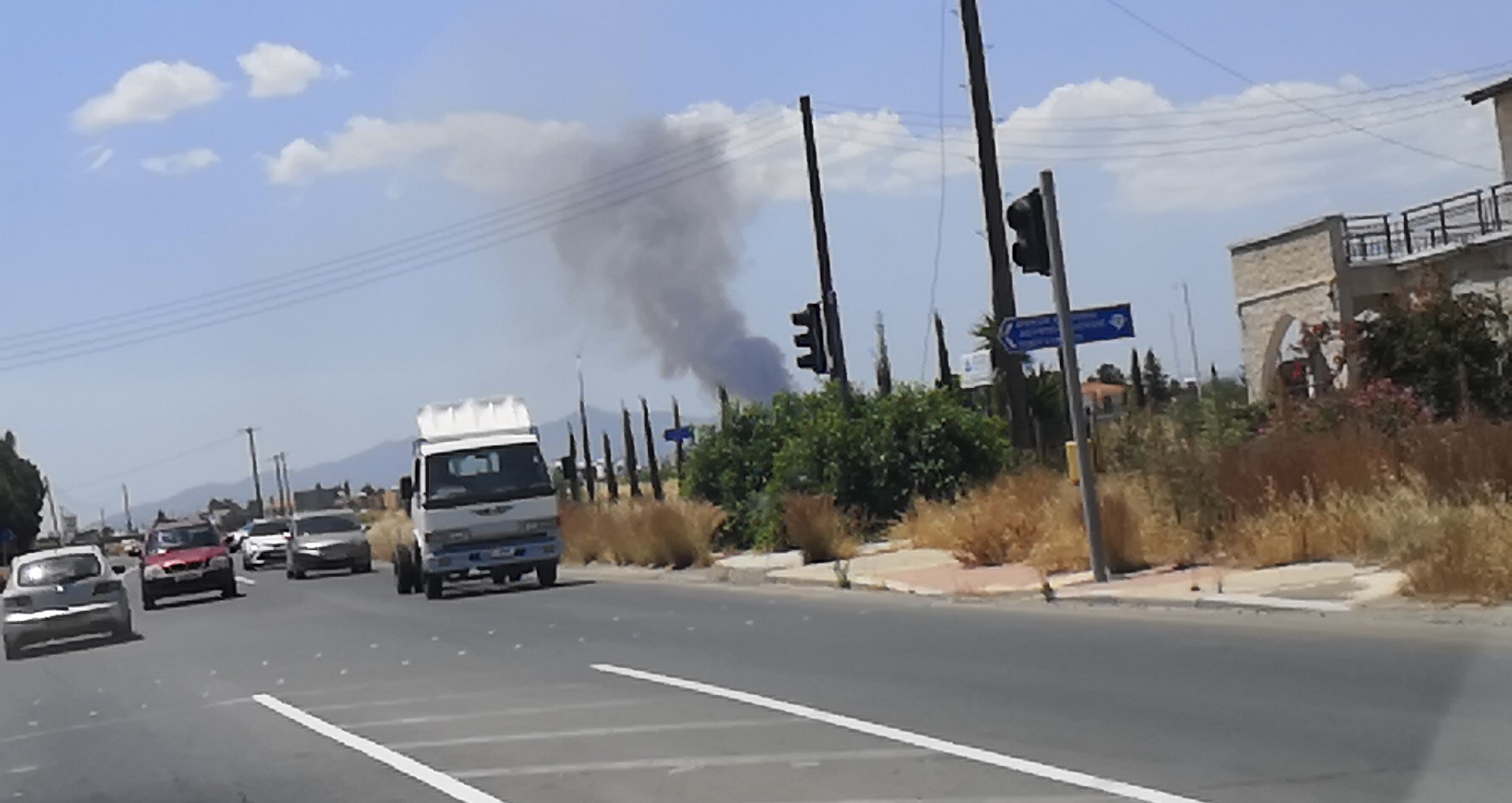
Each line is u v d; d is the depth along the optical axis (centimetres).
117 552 9950
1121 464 2309
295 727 1379
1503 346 2425
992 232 2689
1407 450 1845
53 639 2708
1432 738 948
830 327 3431
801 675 1421
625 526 3522
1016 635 1559
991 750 1016
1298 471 1886
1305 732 990
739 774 1003
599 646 1814
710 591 2502
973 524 2334
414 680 1648
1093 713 1112
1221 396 2670
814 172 3509
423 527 2966
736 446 3591
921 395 3067
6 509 9944
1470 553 1441
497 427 3173
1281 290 3906
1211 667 1252
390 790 1043
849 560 2639
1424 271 2642
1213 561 1884
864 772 980
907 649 1539
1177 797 853
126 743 1403
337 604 3120
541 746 1164
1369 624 1384
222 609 3384
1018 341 1897
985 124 2683
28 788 1209
